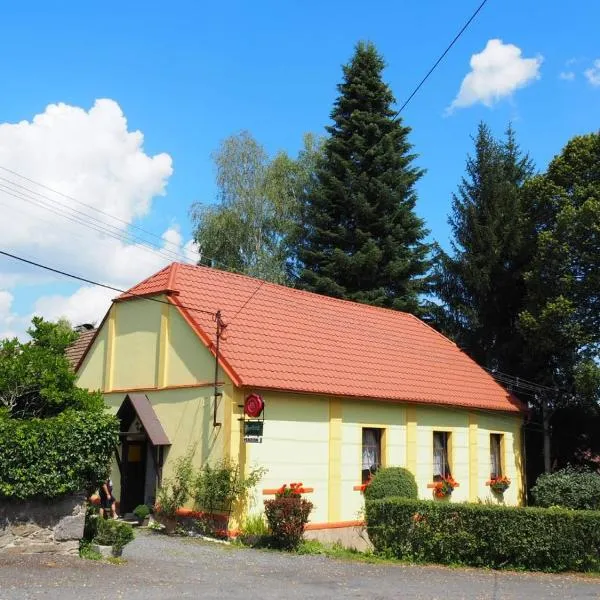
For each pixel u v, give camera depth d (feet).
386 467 69.41
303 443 62.69
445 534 49.98
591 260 89.35
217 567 43.91
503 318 117.19
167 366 64.54
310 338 72.84
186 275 69.31
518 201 111.04
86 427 41.93
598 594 40.04
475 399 84.17
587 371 87.30
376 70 140.46
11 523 40.01
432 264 131.23
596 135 97.04
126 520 62.13
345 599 35.86
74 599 32.01
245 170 142.20
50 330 49.55
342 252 127.13
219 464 57.67
